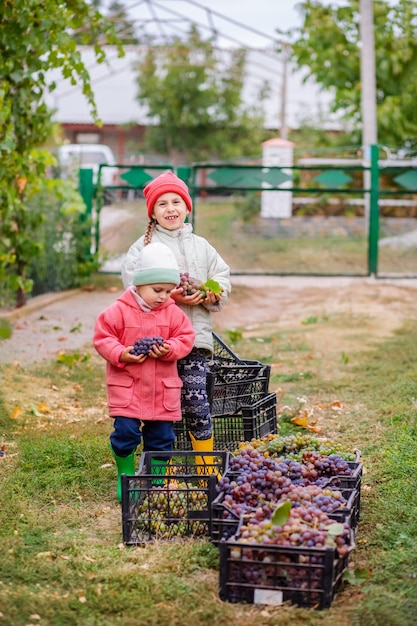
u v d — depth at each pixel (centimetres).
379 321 1093
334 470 455
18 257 1073
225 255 1606
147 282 473
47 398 722
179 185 526
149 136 3781
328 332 1029
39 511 480
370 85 1891
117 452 486
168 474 478
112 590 385
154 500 444
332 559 367
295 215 1964
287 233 1606
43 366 827
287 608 368
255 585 374
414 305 1220
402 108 2220
